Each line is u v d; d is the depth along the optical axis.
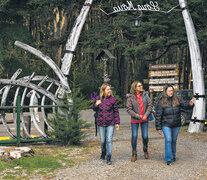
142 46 17.22
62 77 9.04
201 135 10.32
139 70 35.16
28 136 8.58
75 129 8.62
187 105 13.47
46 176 5.49
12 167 5.98
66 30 22.61
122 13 20.00
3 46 25.39
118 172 5.80
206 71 25.67
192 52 11.45
